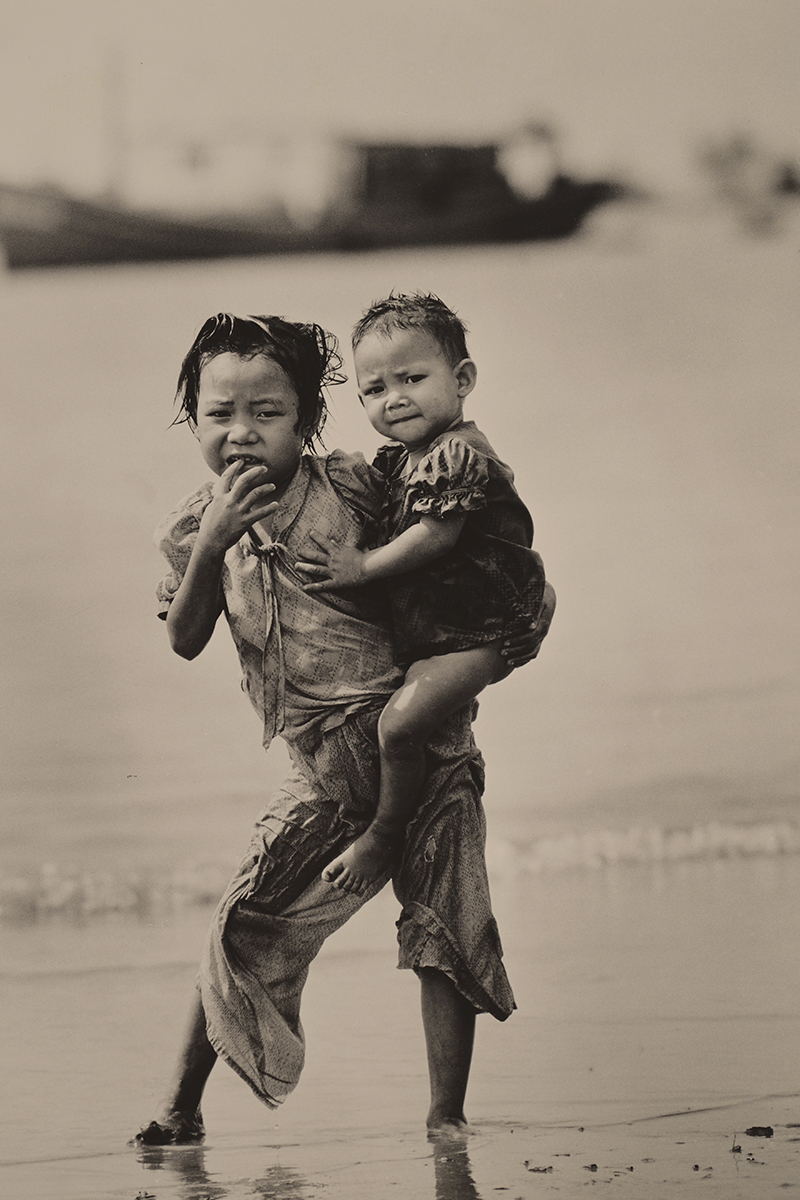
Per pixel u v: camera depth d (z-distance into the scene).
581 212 23.34
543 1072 6.48
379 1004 7.99
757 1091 6.03
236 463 5.79
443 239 23.06
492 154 23.44
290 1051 6.03
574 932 9.45
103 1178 5.15
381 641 5.96
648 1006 7.51
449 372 5.94
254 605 5.93
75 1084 6.55
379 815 5.86
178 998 8.33
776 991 7.69
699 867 11.44
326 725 5.92
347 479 6.10
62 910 10.88
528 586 5.84
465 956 5.91
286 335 5.94
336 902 6.13
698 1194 4.65
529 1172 4.98
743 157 23.42
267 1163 5.29
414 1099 6.18
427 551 5.69
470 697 5.79
